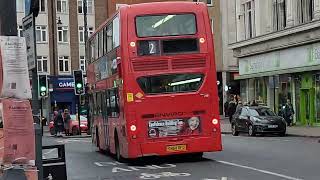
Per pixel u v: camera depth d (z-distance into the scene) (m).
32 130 7.49
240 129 33.06
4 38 7.49
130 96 16.94
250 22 45.41
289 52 37.91
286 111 37.31
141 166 17.08
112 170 16.38
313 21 33.88
